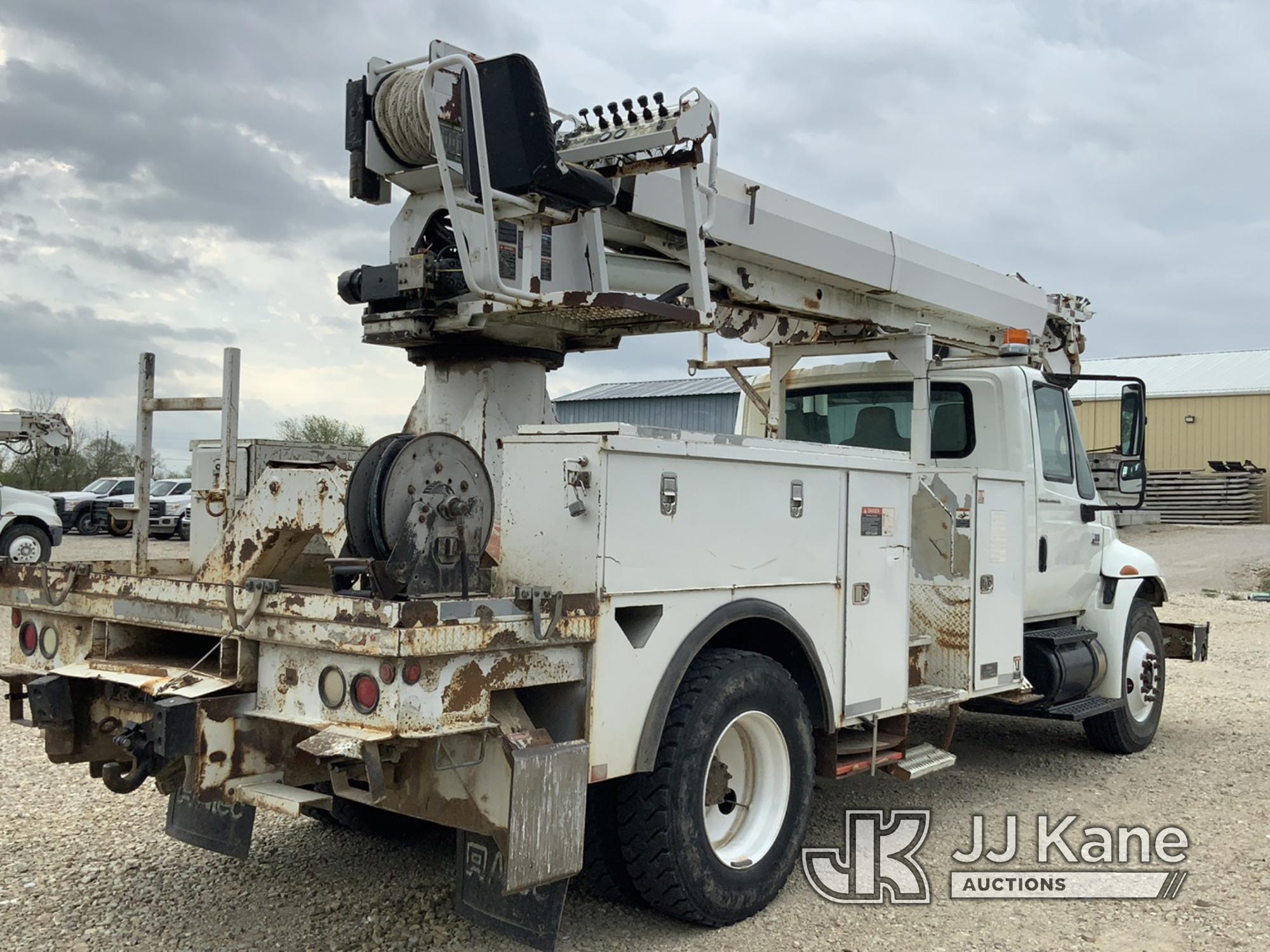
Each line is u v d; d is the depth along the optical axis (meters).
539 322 4.39
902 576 4.98
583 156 4.44
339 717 3.16
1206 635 7.50
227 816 4.00
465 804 3.38
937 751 5.35
